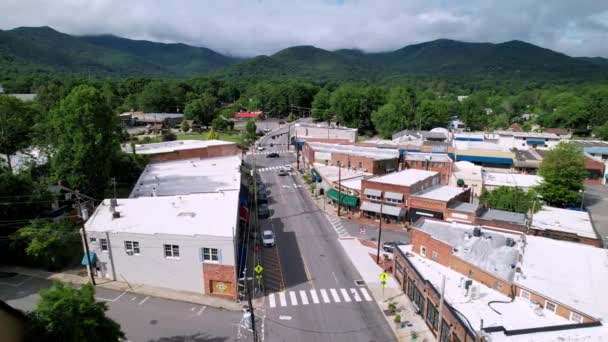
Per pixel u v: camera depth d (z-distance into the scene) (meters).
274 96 197.38
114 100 163.25
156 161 72.38
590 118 148.25
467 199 60.44
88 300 21.62
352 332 31.22
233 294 36.00
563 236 45.22
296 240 50.81
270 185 79.06
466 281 29.69
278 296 36.75
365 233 53.44
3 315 16.33
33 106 84.31
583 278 28.77
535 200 54.50
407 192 55.06
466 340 24.73
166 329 31.09
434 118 146.75
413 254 38.28
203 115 162.25
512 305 28.34
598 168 83.12
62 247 40.72
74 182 52.75
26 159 62.62
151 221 39.03
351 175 71.75
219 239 34.88
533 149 95.19
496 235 35.31
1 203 42.91
